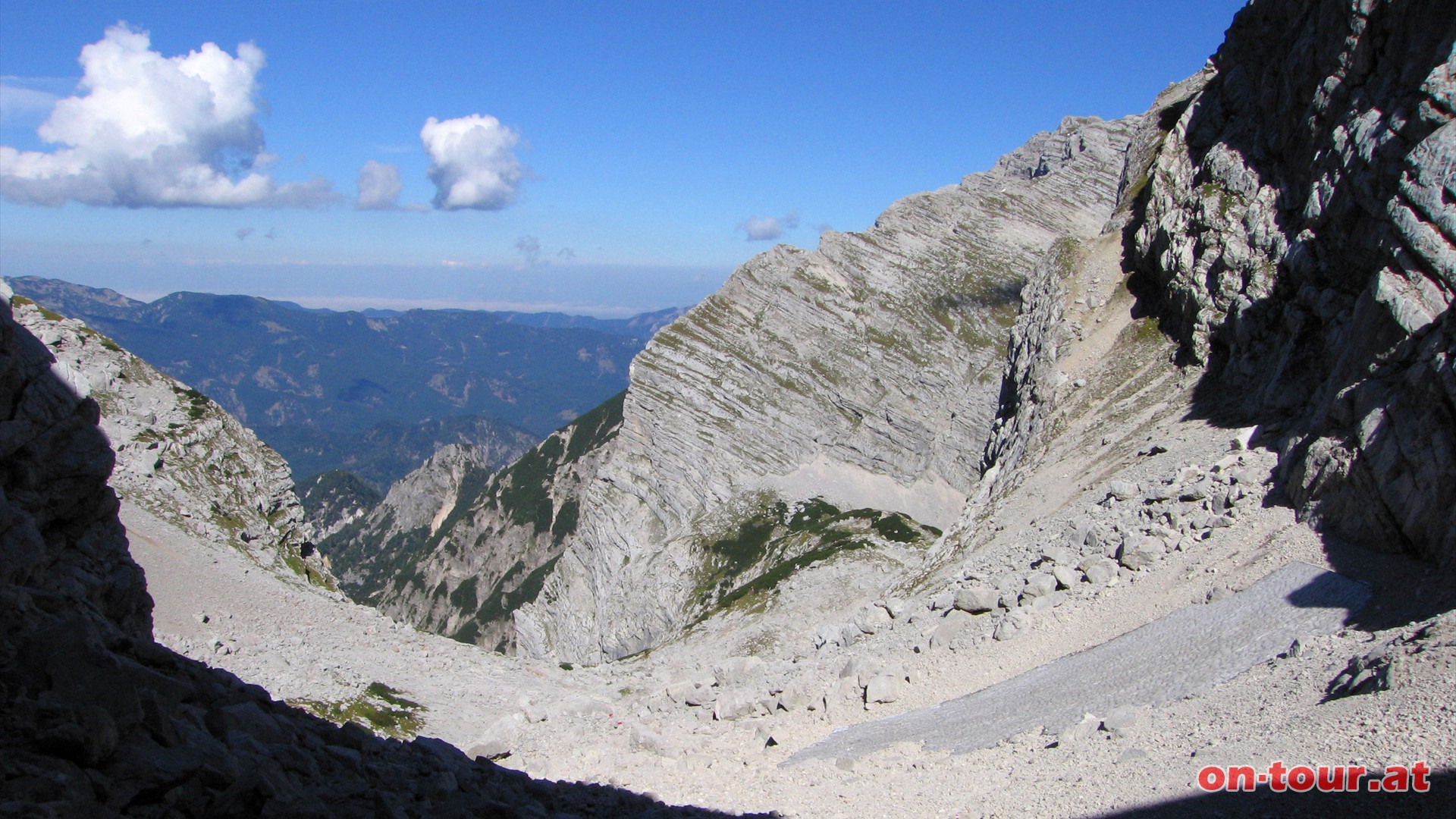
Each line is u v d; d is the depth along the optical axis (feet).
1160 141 303.48
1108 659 85.05
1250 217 182.29
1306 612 75.31
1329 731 51.13
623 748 103.09
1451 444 75.66
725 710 109.81
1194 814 47.29
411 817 43.78
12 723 34.83
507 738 120.67
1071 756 63.77
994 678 95.40
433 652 205.98
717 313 582.35
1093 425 202.18
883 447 545.44
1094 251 274.57
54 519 68.23
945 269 604.08
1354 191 132.67
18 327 65.87
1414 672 52.39
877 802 66.90
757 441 535.19
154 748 38.22
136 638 57.11
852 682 103.09
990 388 557.33
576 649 521.65
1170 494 120.47
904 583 219.41
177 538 205.26
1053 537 140.56
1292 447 104.99
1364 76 148.56
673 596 470.80
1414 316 96.63
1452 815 38.75
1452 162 97.91
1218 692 66.28
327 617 204.95
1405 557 76.84
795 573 357.20
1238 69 218.59
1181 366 193.57
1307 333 141.79
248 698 54.39
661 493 538.06
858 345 567.18
